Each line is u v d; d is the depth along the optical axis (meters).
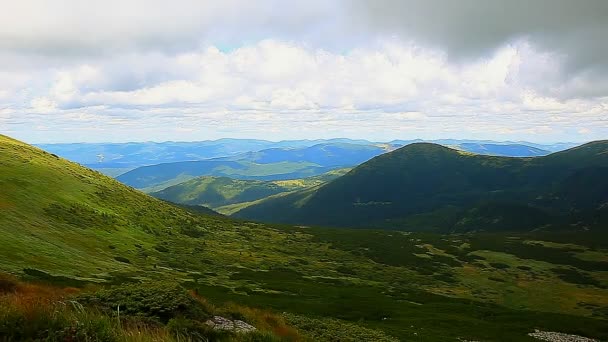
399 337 53.16
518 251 188.25
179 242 128.38
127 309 19.83
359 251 170.50
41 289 28.92
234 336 18.00
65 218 101.81
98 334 11.04
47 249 70.69
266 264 124.88
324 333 34.50
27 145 178.25
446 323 70.81
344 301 81.81
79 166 177.12
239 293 75.06
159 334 12.96
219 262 115.06
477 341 59.34
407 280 133.88
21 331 10.68
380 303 84.50
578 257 178.38
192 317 20.62
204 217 195.38
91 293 21.81
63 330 10.83
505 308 103.44
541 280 145.62
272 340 18.42
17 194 100.88
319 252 162.38
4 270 49.75
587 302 122.12
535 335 70.00
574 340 69.94
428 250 183.75
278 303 68.56
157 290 22.11
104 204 132.62
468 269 157.00
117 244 100.06
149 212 150.50
